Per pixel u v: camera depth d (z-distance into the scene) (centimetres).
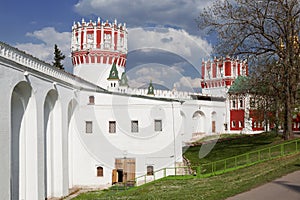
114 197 1388
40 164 1716
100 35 4219
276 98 2469
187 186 1422
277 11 2347
